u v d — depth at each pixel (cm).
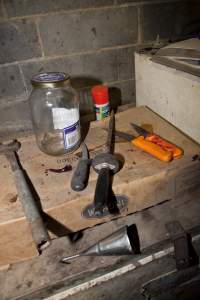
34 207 56
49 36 92
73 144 75
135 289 62
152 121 89
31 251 61
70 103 81
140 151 75
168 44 96
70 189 64
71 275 58
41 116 83
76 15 92
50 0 87
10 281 58
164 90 86
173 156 70
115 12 96
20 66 94
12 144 81
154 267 62
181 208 72
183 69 76
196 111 74
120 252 60
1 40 88
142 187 66
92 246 61
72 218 63
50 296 55
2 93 96
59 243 65
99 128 88
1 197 63
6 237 57
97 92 96
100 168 66
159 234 65
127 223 69
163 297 63
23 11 86
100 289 59
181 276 63
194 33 110
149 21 102
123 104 116
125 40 102
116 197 64
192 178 71
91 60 101
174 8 103
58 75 71
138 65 98
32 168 72
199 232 66
